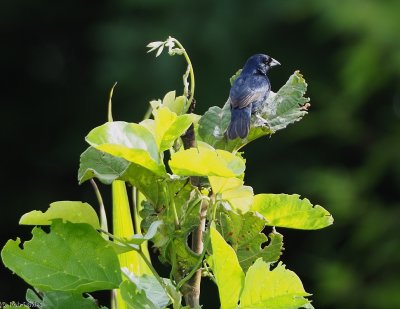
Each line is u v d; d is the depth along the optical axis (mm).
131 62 16109
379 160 15383
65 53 19531
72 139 18359
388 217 14930
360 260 15000
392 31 14688
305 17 16266
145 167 2787
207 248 2867
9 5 19125
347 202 15094
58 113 18672
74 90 19000
